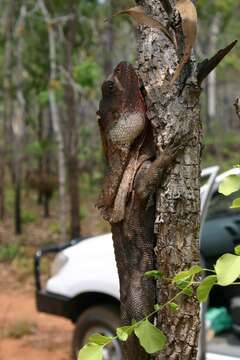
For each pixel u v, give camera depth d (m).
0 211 14.70
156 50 2.10
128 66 2.19
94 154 14.77
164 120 2.08
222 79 18.78
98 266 4.70
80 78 9.41
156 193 2.12
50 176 14.70
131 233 2.20
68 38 9.81
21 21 10.91
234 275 1.61
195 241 2.08
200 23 14.59
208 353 4.17
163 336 1.83
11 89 13.34
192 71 2.05
